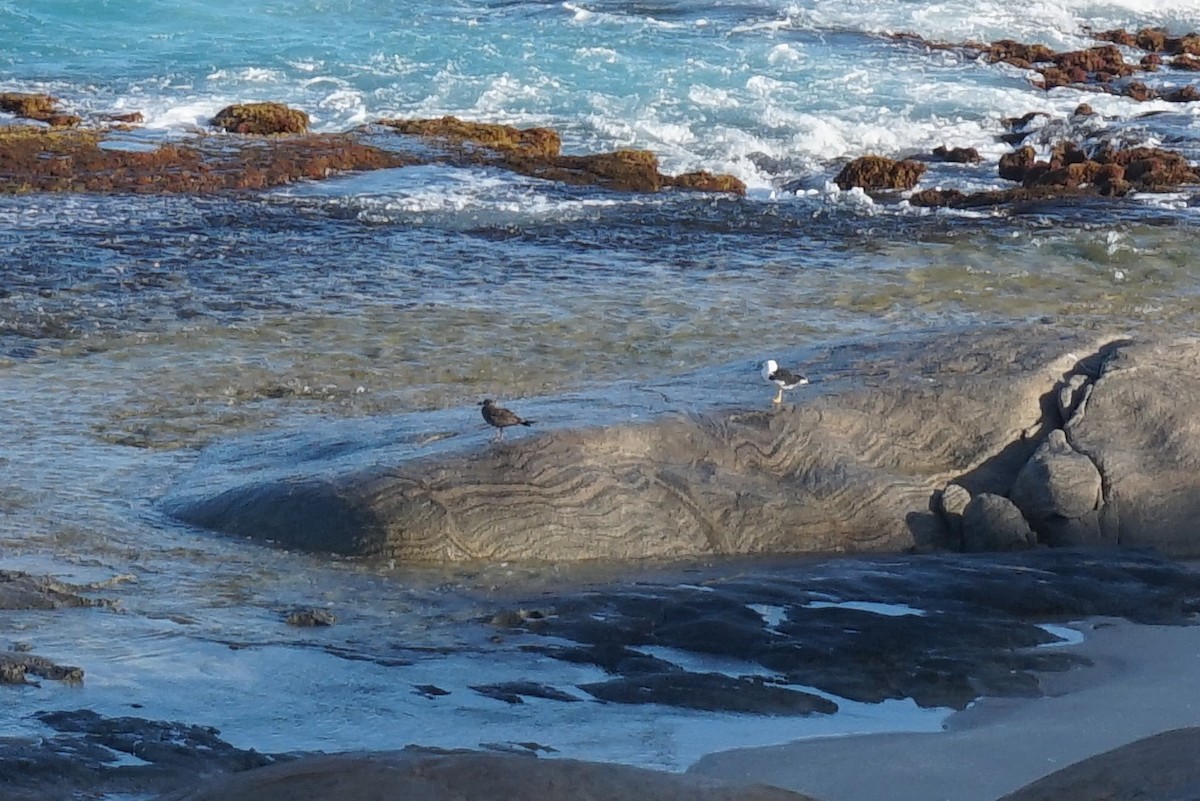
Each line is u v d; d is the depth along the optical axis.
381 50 38.53
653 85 35.62
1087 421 13.49
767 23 43.47
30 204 24.88
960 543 13.01
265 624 10.88
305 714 9.36
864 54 40.09
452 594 11.60
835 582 11.74
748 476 13.04
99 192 25.97
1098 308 20.62
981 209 26.41
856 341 14.86
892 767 8.80
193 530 12.76
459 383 16.91
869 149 31.50
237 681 9.82
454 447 12.98
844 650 10.57
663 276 21.72
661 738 9.22
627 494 12.68
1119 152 29.36
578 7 45.41
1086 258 22.95
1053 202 26.78
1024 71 39.19
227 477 13.49
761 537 12.73
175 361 17.42
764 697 9.85
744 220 25.27
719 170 29.62
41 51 37.16
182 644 10.38
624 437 13.03
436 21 42.62
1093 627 11.33
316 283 20.88
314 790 5.57
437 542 12.23
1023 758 8.97
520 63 37.44
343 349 17.98
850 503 12.98
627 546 12.48
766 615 11.16
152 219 24.20
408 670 10.12
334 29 40.94
